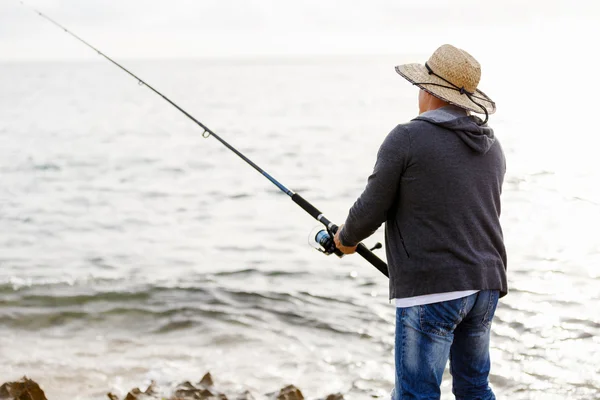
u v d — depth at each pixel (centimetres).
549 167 1460
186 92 6900
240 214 1109
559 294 606
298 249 842
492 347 488
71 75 14300
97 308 595
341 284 674
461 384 264
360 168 1686
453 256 241
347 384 439
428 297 242
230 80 10806
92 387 426
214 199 1262
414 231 244
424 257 242
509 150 1814
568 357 466
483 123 253
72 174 1644
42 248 864
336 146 2227
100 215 1113
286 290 654
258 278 704
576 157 1650
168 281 689
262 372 456
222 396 396
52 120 3562
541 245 793
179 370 455
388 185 243
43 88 8025
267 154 2020
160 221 1059
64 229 997
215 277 709
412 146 240
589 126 2589
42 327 545
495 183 250
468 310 245
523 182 1263
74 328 544
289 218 1066
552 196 1112
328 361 477
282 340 520
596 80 8488
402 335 251
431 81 252
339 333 534
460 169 241
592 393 412
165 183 1481
